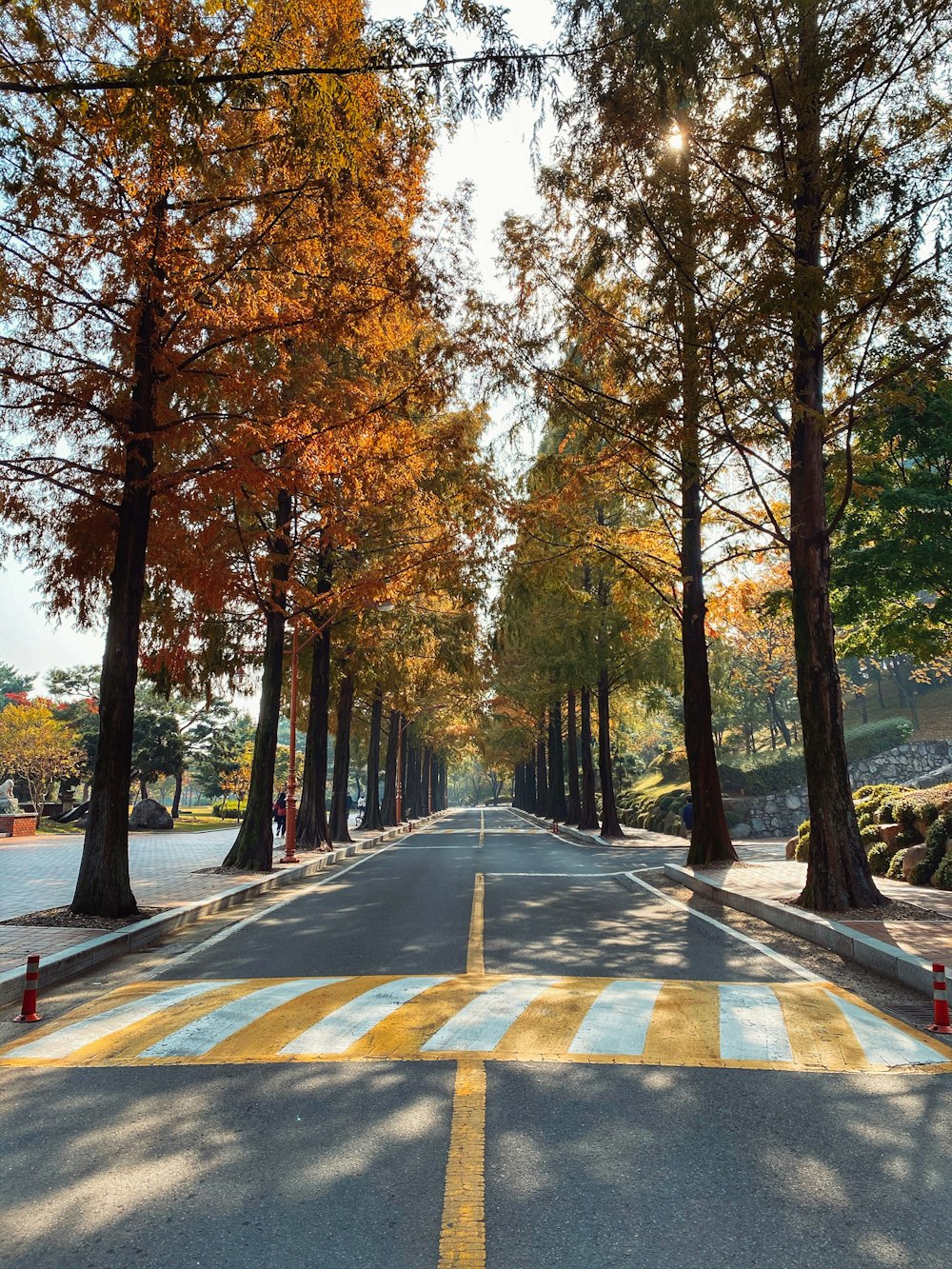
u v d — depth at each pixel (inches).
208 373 432.1
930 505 625.6
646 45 321.4
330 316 426.9
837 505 687.1
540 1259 113.7
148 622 590.2
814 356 450.0
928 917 369.1
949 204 380.5
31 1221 124.3
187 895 490.6
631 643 1053.2
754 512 684.1
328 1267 111.8
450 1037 211.8
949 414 622.8
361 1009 237.8
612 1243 117.5
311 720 938.1
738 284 410.3
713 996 254.2
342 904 484.1
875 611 746.2
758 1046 205.9
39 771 1599.4
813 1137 153.6
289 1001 249.6
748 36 393.4
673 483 649.0
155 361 428.1
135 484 429.4
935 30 354.0
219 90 344.2
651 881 598.2
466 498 643.5
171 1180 136.7
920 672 1518.2
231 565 536.1
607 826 1152.8
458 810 4040.4
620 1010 235.9
